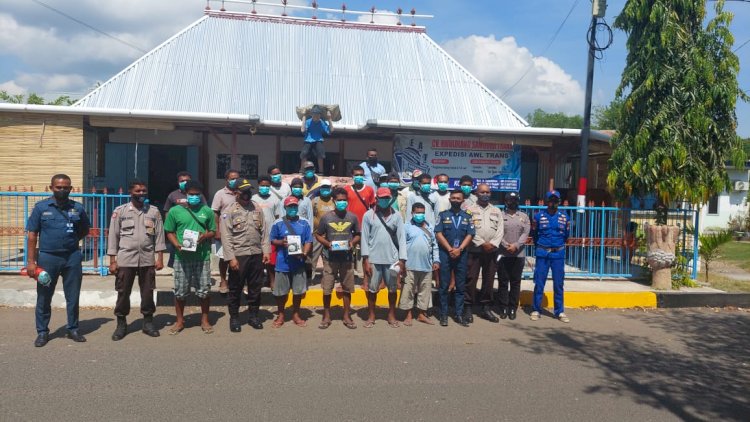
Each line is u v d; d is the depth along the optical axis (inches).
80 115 449.4
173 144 602.9
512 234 336.8
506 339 296.0
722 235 443.2
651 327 328.8
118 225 278.8
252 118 456.1
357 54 709.3
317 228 336.2
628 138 414.3
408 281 315.6
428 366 247.0
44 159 451.2
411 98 663.1
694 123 394.0
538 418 193.9
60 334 282.8
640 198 430.6
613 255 437.1
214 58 656.4
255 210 300.7
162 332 291.7
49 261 262.5
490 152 496.1
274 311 341.4
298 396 207.3
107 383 216.1
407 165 488.7
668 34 390.3
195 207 286.0
